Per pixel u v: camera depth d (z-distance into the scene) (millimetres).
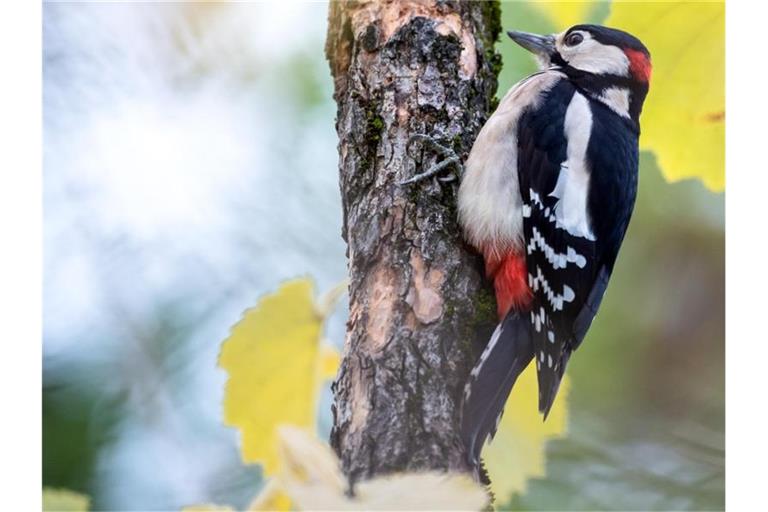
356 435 4984
